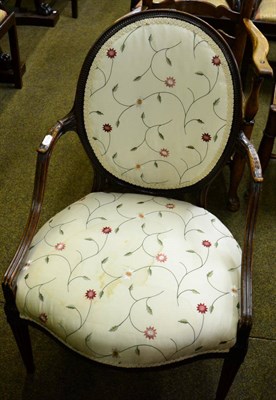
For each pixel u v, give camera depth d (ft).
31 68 8.29
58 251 3.27
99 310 2.96
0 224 5.37
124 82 3.48
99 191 4.01
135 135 3.62
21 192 5.84
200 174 3.71
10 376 4.04
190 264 3.22
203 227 3.56
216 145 3.55
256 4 6.55
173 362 3.01
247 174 6.25
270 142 5.21
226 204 5.79
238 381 4.09
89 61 3.49
